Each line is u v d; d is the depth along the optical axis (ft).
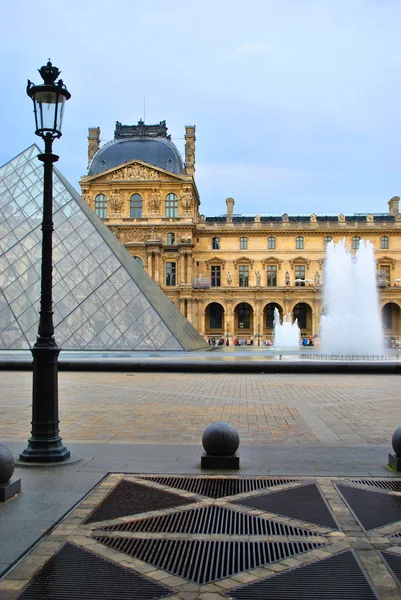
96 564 26.78
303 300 411.13
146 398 85.40
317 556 27.58
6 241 162.30
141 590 24.34
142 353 146.51
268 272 426.51
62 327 148.25
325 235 426.51
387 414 70.69
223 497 36.37
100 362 131.03
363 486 38.81
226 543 29.12
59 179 180.96
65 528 31.14
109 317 151.12
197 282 409.08
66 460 45.78
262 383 108.78
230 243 428.56
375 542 29.22
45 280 47.47
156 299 169.48
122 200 405.18
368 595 23.88
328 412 72.13
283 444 52.75
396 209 456.04
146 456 47.60
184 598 23.65
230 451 43.91
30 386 101.91
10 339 144.25
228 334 411.95
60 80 47.65
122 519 32.42
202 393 91.81
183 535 30.17
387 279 424.05
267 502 35.42
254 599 23.58
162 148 425.69
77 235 165.37
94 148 449.06
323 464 45.09
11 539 29.55
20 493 37.35
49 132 47.91
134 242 399.24
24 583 24.94
